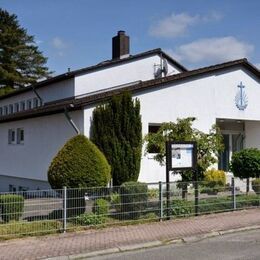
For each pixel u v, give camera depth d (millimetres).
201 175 14945
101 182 12656
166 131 15086
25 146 22578
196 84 20375
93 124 17344
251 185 15578
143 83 19938
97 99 17766
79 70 23875
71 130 18672
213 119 20844
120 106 17125
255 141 23500
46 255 8977
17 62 59625
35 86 26516
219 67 20906
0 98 32062
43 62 62312
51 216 11312
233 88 21594
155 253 9359
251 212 14047
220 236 11109
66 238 10414
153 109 19109
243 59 21625
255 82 22391
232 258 8750
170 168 13008
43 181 20922
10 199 10781
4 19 60031
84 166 12445
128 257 9039
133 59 26016
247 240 10547
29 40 61625
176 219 12781
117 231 11195
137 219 12250
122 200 12102
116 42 29828
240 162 15711
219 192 13969
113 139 16891
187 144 13352
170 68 28125
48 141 20406
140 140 17312
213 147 14680
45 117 20672
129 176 17031
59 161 12547
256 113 22359
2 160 25344
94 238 10438
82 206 11508
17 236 10391
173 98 19656
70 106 17688
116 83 25297
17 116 22219
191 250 9570
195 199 13383
